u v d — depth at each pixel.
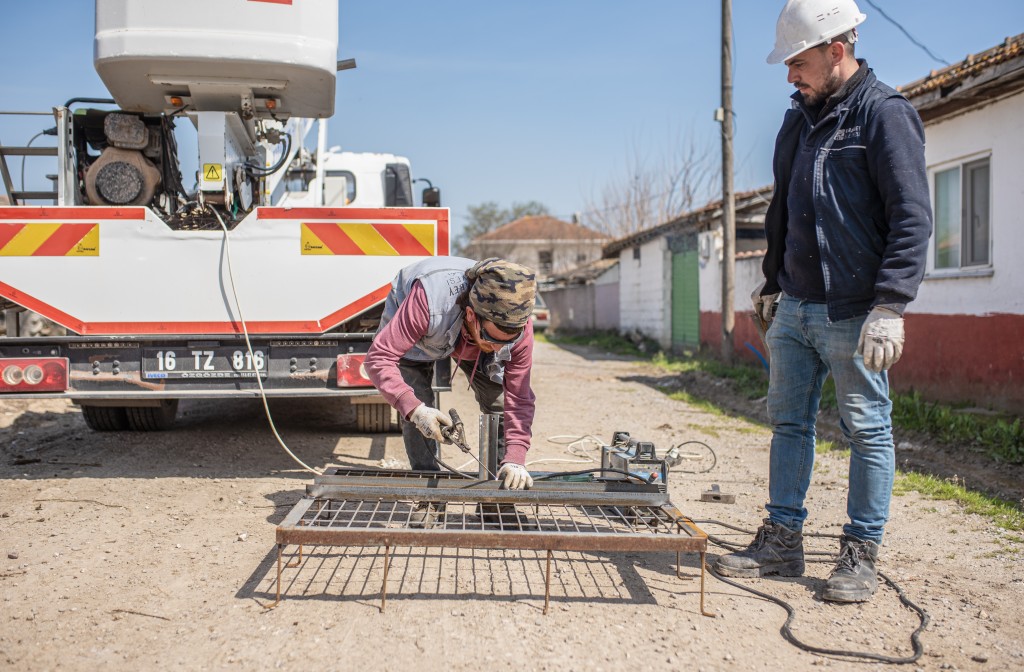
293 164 7.13
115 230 4.70
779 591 3.31
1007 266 7.56
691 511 4.54
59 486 4.69
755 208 14.97
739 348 13.73
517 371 3.33
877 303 3.02
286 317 4.84
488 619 2.92
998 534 4.13
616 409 8.80
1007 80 6.98
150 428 6.41
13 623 2.84
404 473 3.71
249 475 5.06
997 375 7.70
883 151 3.05
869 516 3.28
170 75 4.72
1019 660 2.71
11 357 4.56
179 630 2.79
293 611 2.96
